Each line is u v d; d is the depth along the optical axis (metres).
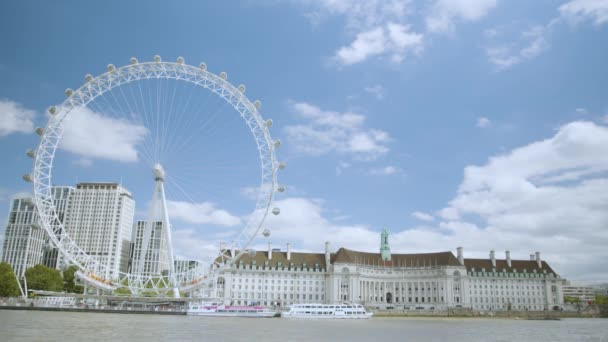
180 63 120.31
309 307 150.88
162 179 125.88
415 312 185.88
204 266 130.50
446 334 88.75
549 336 88.88
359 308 156.88
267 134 127.31
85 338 62.66
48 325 79.19
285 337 74.25
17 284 163.12
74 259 117.75
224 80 123.00
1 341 57.78
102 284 123.94
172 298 131.25
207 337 69.62
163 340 63.72
